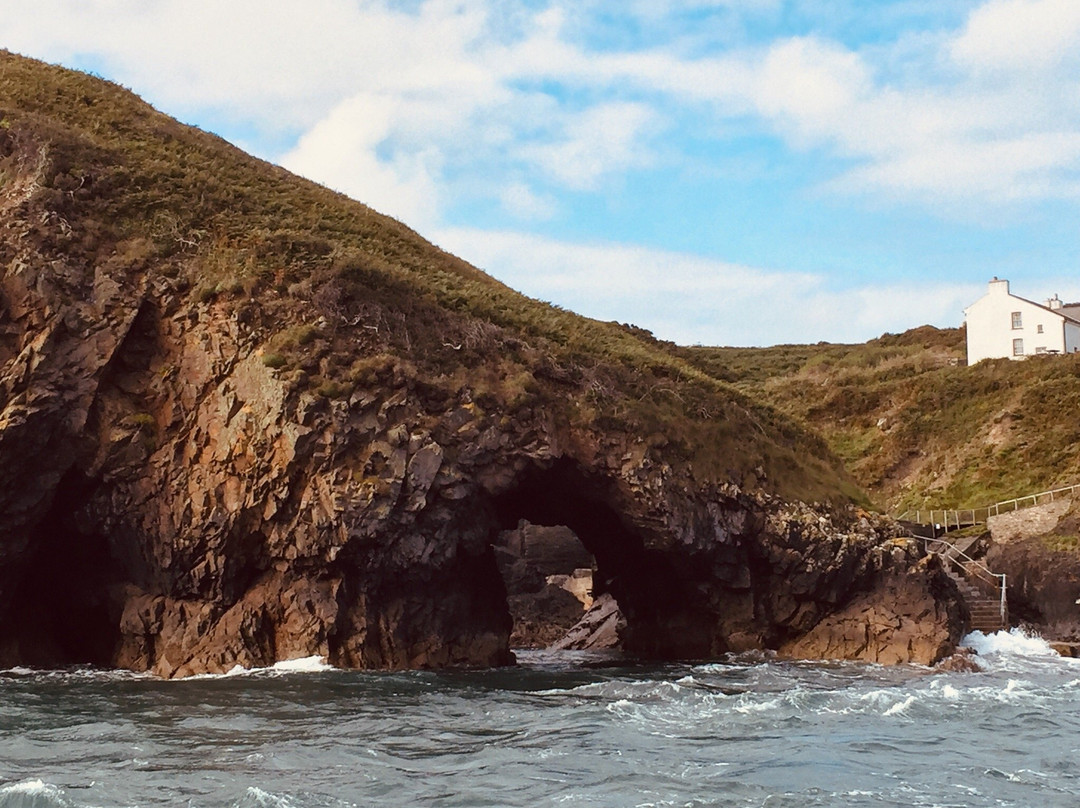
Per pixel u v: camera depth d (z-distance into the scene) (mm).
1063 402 67188
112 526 32469
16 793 15375
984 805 16609
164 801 15578
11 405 31281
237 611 31703
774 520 40625
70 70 53844
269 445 32344
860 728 22703
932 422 73438
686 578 40000
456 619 34875
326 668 30719
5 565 31141
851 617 39562
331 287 36625
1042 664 38062
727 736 21344
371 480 32344
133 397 33906
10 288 33312
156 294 35094
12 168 37906
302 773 17531
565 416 38531
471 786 17000
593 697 26266
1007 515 55250
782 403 84750
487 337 39500
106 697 25016
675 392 44094
